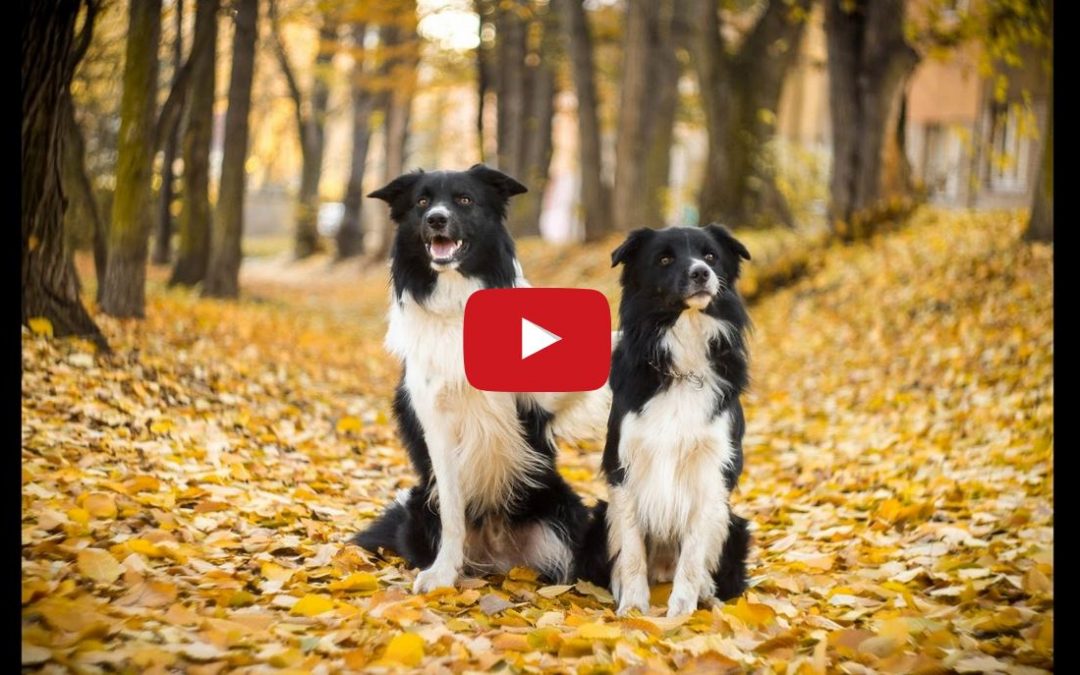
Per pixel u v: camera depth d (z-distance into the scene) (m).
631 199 22.62
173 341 10.21
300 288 27.58
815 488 7.36
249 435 7.60
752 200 19.31
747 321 5.12
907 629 4.19
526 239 27.45
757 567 5.59
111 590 4.12
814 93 31.17
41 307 8.15
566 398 5.30
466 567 5.36
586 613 4.64
